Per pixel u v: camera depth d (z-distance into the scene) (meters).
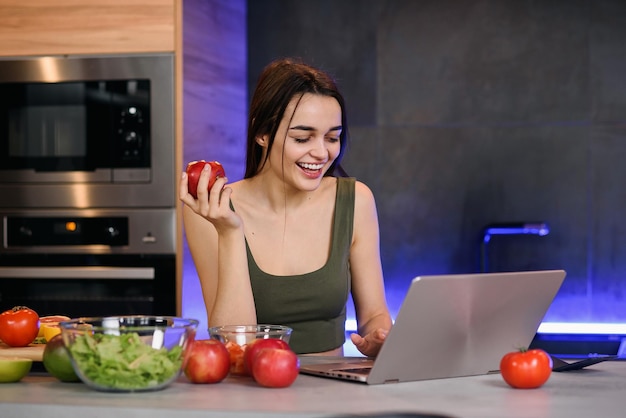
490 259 4.27
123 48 3.65
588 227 4.20
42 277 3.71
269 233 2.49
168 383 1.62
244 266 2.13
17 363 1.71
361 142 4.36
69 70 3.69
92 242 3.71
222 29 4.05
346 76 4.36
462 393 1.63
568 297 4.21
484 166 4.27
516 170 4.25
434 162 4.30
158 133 3.63
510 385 1.70
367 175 4.34
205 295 2.47
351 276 2.64
